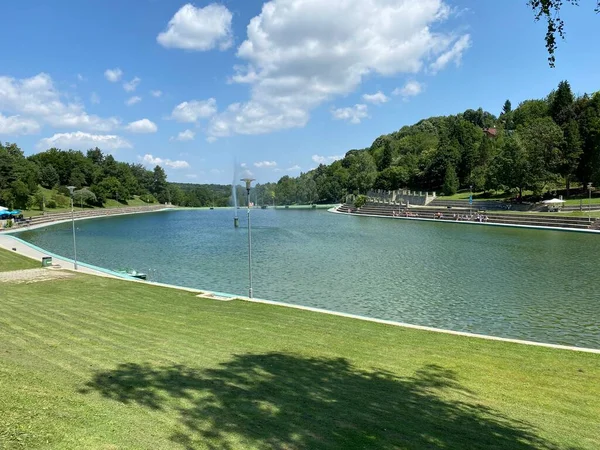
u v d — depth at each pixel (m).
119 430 5.92
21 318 13.66
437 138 164.88
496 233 55.59
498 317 18.84
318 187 171.25
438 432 6.83
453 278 27.62
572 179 82.19
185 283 26.77
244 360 10.11
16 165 104.94
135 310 15.77
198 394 7.64
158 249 44.94
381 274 29.23
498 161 85.25
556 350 12.41
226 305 17.41
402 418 7.28
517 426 7.40
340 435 6.37
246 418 6.72
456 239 49.72
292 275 29.17
